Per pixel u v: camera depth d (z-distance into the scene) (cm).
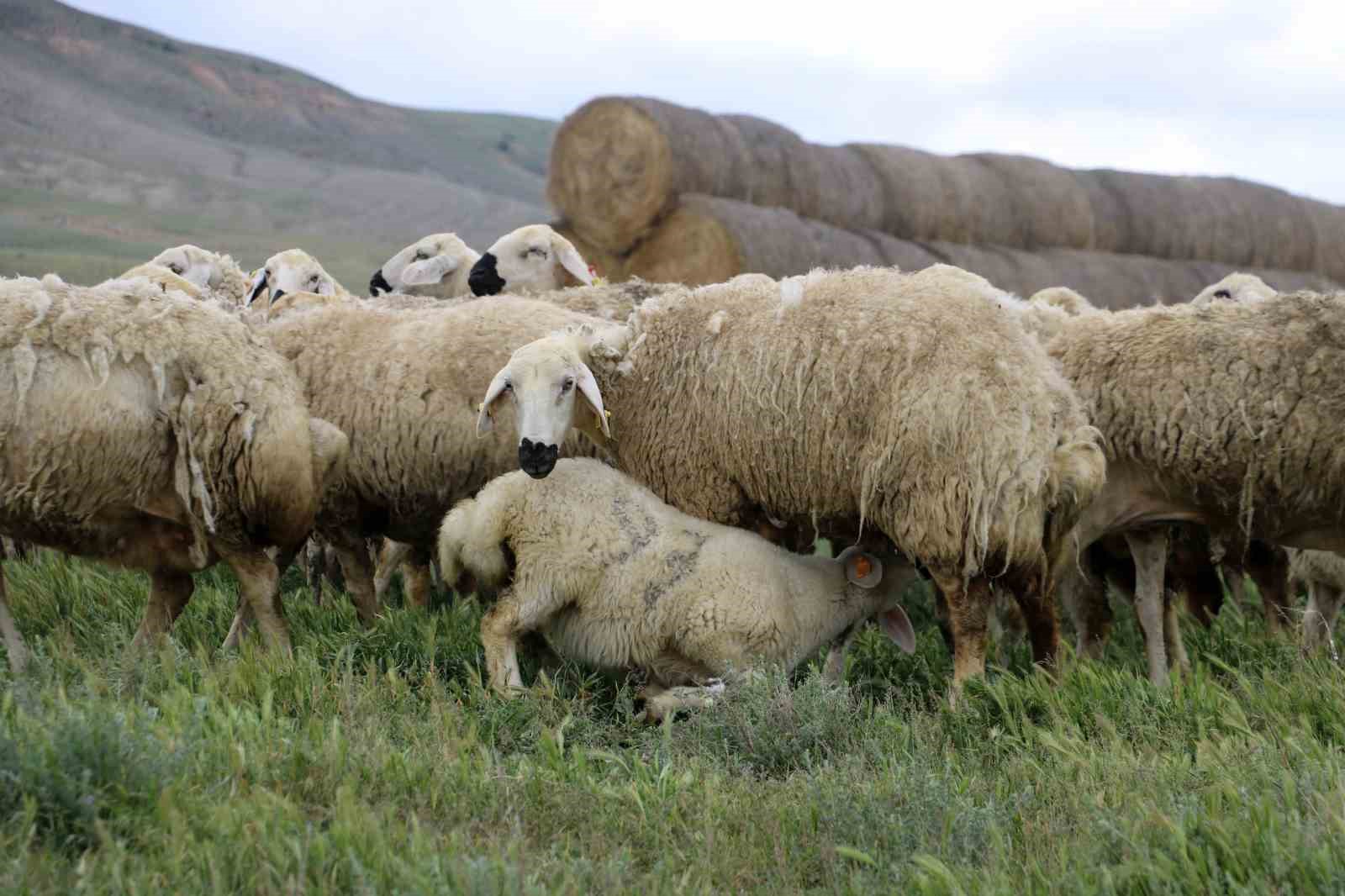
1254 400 643
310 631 701
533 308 755
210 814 390
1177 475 670
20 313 571
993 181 1972
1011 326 622
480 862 364
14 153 4494
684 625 605
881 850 426
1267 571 812
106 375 577
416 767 453
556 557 603
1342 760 482
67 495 586
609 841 427
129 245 2898
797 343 634
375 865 367
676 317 674
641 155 1552
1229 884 375
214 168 5234
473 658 641
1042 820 441
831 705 545
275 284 1003
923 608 878
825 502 644
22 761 385
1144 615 716
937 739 551
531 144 9081
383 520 744
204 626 705
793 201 1683
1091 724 560
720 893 393
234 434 602
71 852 369
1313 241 2386
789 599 621
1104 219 2117
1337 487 640
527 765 484
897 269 668
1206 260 2244
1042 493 603
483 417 621
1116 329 693
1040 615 630
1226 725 541
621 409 681
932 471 598
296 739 469
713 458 665
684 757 523
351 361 723
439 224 4859
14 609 720
